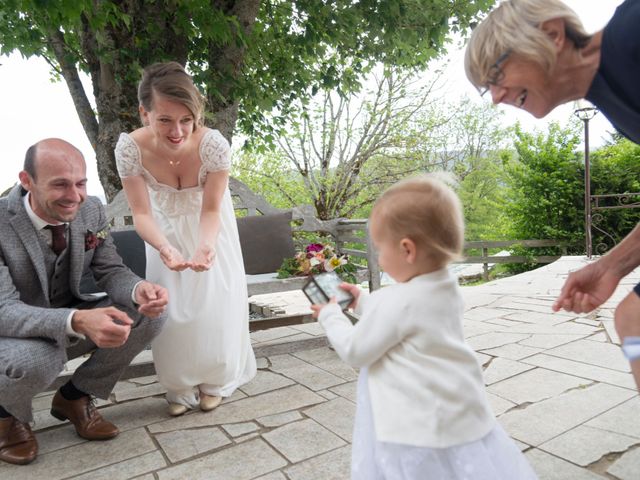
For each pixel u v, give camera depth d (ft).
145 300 6.57
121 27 13.20
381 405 3.68
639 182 25.66
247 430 6.79
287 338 11.98
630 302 4.15
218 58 14.76
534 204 27.55
